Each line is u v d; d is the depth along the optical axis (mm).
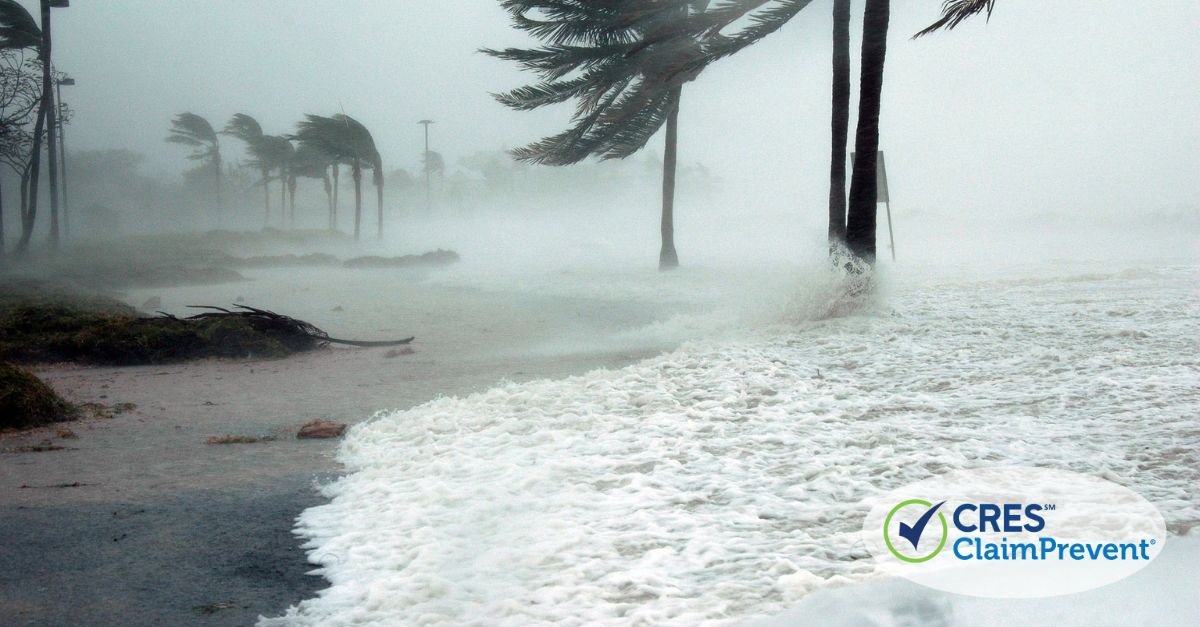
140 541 4660
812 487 4719
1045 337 8836
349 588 3816
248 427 7766
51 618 3688
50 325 14930
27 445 7156
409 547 4270
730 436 5973
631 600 3426
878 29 11977
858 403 6688
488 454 5934
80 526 4945
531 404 7367
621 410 6941
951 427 5797
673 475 5145
